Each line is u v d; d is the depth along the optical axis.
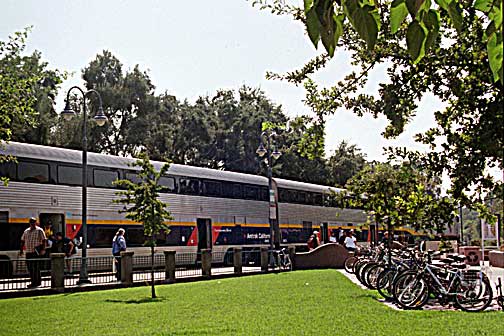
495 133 5.42
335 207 49.06
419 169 7.11
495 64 2.33
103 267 25.66
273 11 8.56
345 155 74.81
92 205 30.14
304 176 69.06
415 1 2.36
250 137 74.81
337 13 2.56
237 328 13.11
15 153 27.23
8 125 26.33
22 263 23.52
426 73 6.48
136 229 32.25
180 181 36.16
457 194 6.25
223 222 38.88
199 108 75.38
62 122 60.59
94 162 30.73
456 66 6.24
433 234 8.45
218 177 39.19
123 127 67.31
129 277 25.17
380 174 18.17
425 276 15.94
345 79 8.45
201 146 72.94
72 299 19.80
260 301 18.19
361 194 20.80
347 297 18.91
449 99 6.52
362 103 8.37
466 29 5.64
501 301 15.59
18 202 26.91
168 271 27.08
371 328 12.79
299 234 45.19
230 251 38.97
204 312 15.91
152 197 21.72
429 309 15.76
